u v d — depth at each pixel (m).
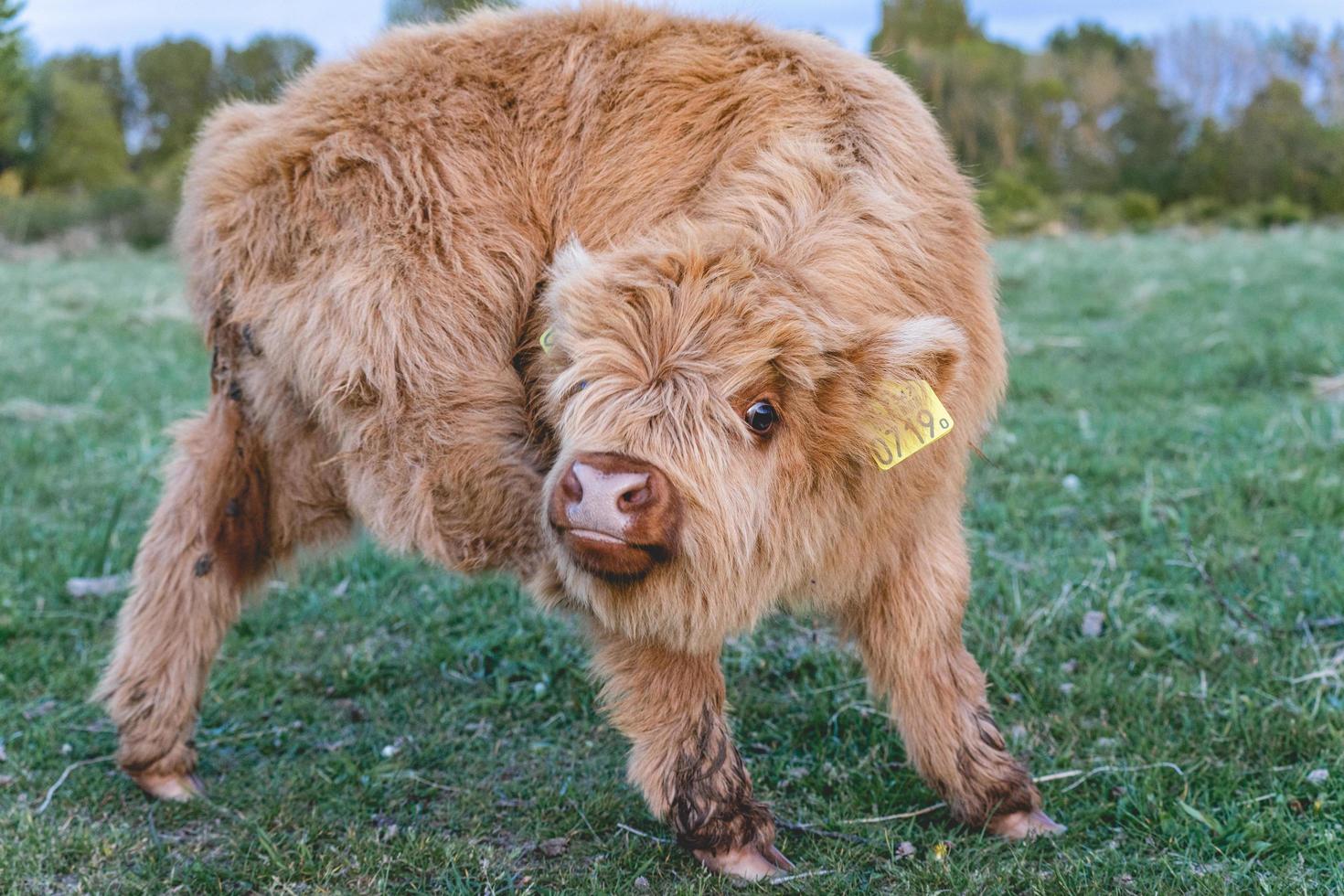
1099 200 37.44
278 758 4.14
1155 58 55.28
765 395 2.93
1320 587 4.81
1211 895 3.06
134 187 32.25
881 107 3.48
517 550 3.35
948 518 3.57
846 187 3.25
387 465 3.38
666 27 3.69
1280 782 3.63
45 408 8.40
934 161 3.51
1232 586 4.98
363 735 4.24
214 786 3.92
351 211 3.37
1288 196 40.09
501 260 3.38
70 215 30.95
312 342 3.36
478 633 5.02
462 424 3.28
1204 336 10.49
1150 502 5.84
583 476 2.78
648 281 2.94
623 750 4.12
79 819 3.67
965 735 3.53
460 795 3.83
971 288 3.43
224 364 3.77
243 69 56.31
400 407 3.31
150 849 3.48
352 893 3.25
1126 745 3.92
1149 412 7.84
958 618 3.56
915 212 3.30
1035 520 5.85
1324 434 6.90
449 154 3.44
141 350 11.05
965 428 3.39
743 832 3.32
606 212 3.42
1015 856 3.32
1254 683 4.21
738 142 3.37
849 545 3.26
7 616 4.97
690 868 3.37
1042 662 4.50
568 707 4.43
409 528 3.39
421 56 3.66
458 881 3.23
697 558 2.92
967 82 45.09
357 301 3.29
